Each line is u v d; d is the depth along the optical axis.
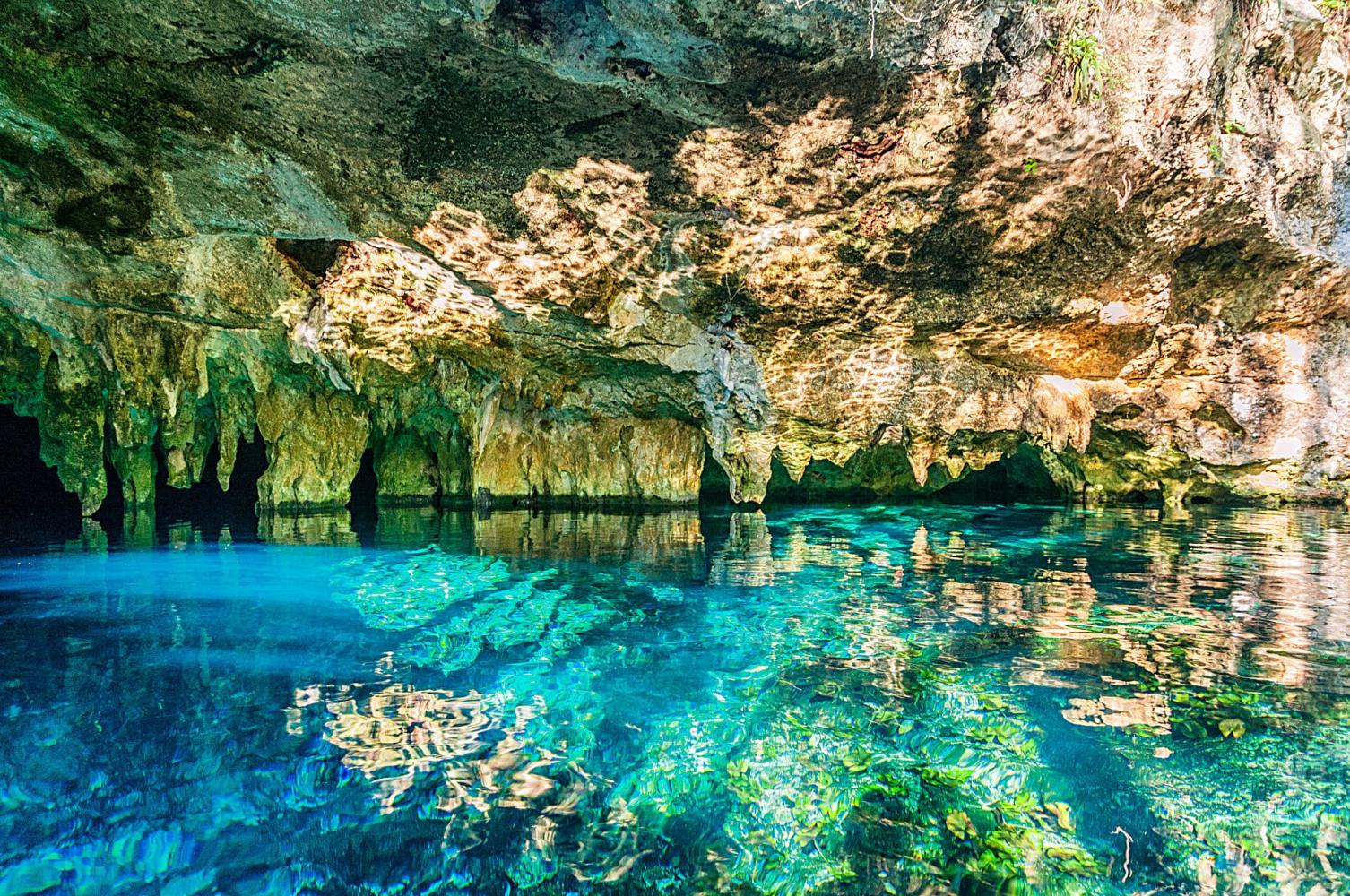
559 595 4.56
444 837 2.15
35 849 2.07
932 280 5.88
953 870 2.04
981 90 4.26
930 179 4.93
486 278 6.01
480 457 9.03
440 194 5.10
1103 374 7.28
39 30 3.91
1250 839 2.13
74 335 6.48
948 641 3.64
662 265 5.90
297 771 2.47
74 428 7.43
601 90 4.20
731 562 5.57
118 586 4.80
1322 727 2.72
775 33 3.77
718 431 7.59
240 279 6.19
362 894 1.92
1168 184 5.23
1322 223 6.20
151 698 2.99
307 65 4.07
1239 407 7.51
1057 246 5.54
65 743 2.62
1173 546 6.09
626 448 9.21
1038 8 3.98
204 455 8.46
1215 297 6.72
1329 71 5.66
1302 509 8.21
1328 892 1.93
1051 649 3.51
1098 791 2.36
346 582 4.90
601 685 3.15
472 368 8.25
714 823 2.23
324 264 6.25
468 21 3.71
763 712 2.89
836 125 4.46
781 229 5.43
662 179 4.96
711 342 6.77
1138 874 2.02
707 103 4.27
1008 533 6.93
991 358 6.91
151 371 6.75
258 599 4.48
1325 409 7.51
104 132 4.62
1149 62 4.56
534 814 2.27
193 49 3.99
